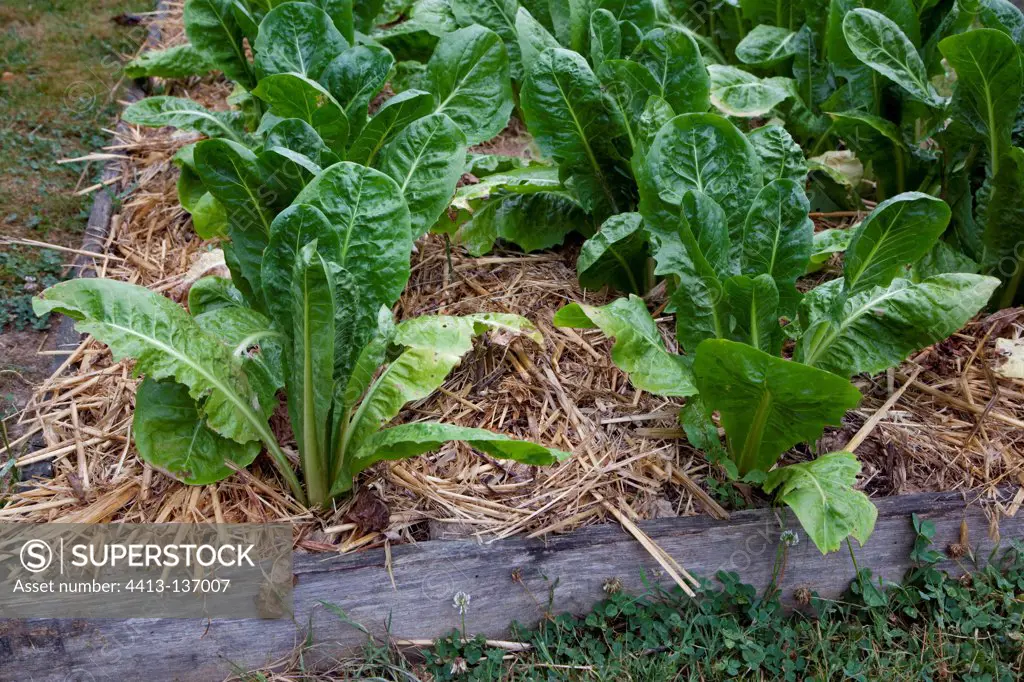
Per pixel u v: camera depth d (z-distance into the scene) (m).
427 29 3.20
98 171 3.37
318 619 2.61
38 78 3.62
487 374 2.86
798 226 2.65
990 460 2.79
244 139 3.07
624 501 2.71
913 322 2.67
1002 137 2.83
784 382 2.57
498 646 2.65
